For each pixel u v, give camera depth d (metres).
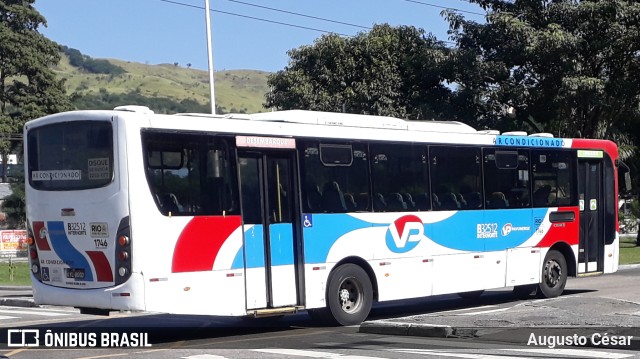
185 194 13.00
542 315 14.48
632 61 33.12
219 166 13.49
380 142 15.96
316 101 36.78
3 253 52.28
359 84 36.28
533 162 19.00
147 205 12.51
